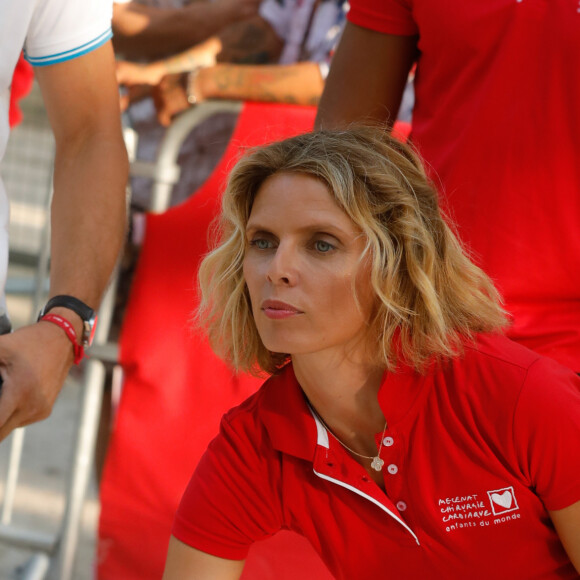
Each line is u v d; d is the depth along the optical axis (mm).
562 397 4754
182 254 9477
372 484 4961
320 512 5168
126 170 6594
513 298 5828
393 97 6625
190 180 11391
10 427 5496
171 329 9453
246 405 5379
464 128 5879
